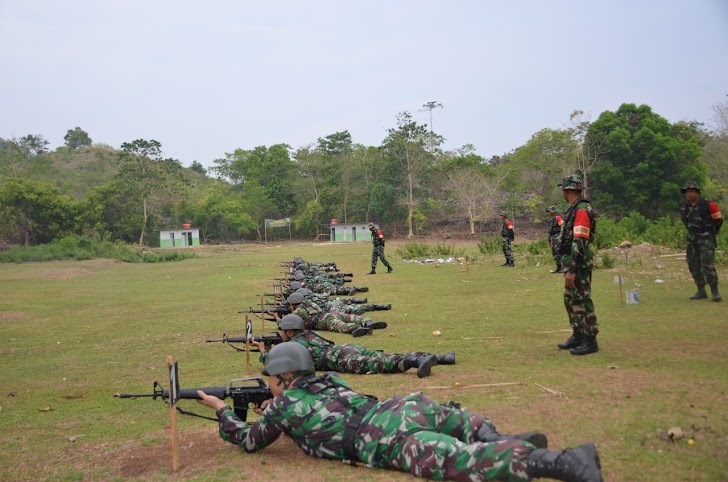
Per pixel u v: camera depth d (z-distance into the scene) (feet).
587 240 25.23
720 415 16.30
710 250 37.70
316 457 15.42
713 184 174.19
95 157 368.68
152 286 79.56
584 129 196.13
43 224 193.98
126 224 221.66
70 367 31.48
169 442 18.19
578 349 25.46
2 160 283.18
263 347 27.53
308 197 272.31
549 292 48.32
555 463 11.44
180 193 260.83
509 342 29.32
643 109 185.57
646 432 15.49
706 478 12.66
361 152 273.33
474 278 63.41
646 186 179.93
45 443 18.85
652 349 25.50
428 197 252.01
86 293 72.84
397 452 13.65
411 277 68.28
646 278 52.85
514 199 229.04
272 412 15.51
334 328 32.91
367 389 21.53
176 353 33.71
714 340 26.55
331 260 113.70
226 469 15.29
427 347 29.19
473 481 12.34
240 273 96.07
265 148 295.89
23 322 49.70
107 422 20.98
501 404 18.72
